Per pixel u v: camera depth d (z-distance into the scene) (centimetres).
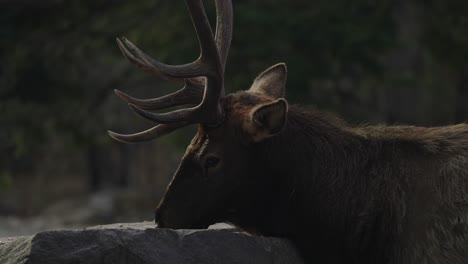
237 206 1159
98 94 3966
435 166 1123
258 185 1153
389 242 1113
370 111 4266
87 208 4588
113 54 3709
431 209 1099
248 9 3175
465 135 1144
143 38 3575
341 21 3262
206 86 1133
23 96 3650
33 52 3684
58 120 3838
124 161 5375
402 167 1135
